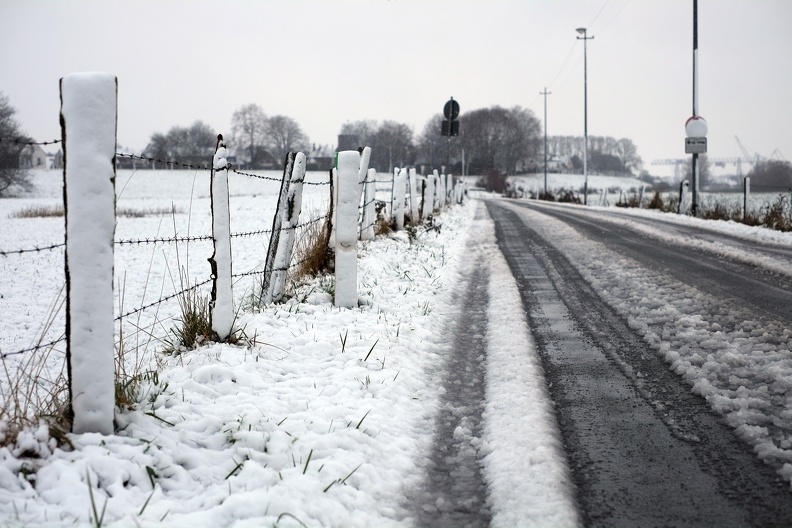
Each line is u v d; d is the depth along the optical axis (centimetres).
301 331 655
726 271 1089
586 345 660
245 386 495
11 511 303
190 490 347
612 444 422
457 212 2702
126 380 465
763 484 362
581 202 4888
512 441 422
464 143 10388
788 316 739
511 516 335
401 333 676
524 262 1245
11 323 901
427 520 338
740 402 475
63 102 372
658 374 561
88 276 375
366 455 401
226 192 588
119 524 301
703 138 2497
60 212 3256
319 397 491
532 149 12925
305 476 364
